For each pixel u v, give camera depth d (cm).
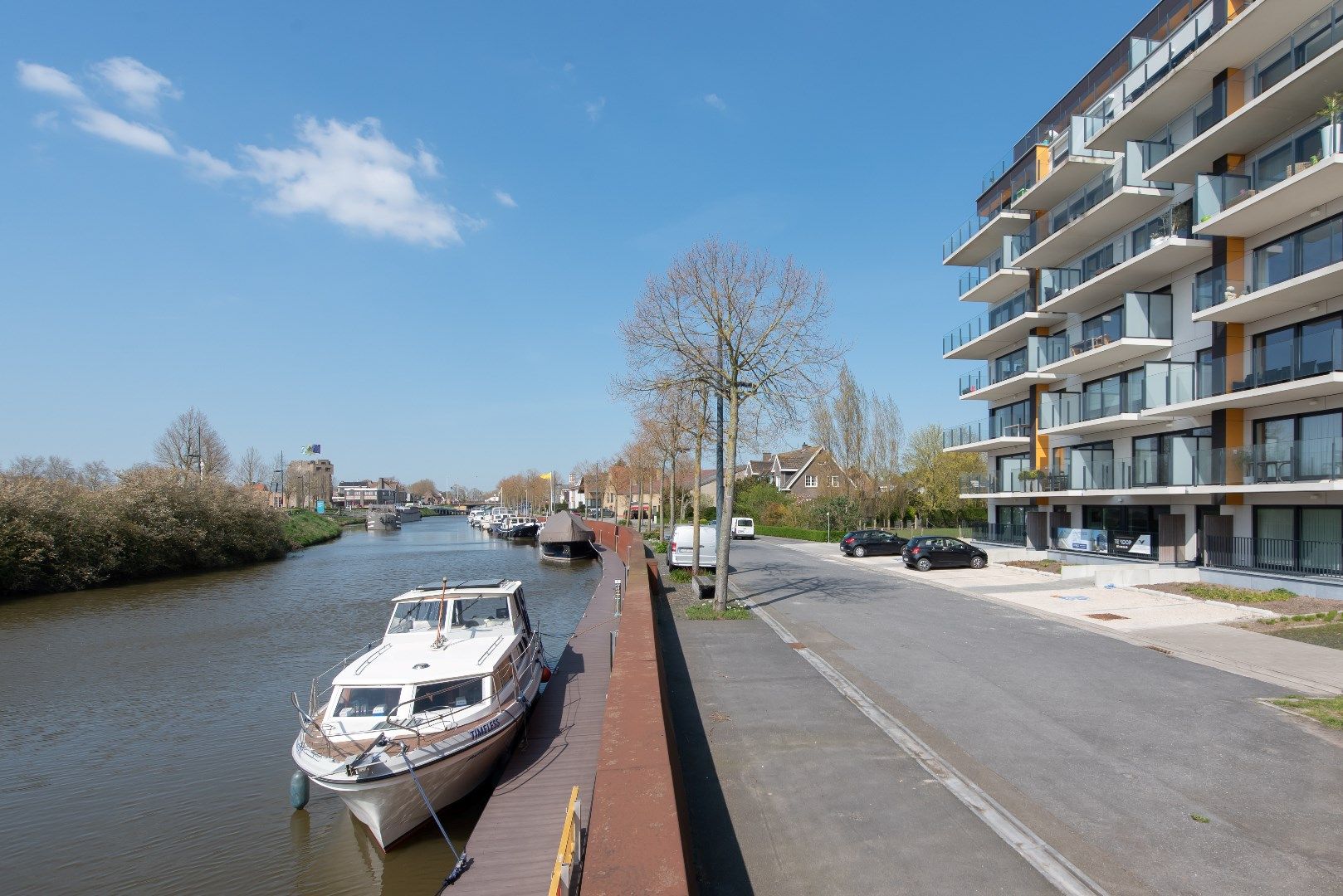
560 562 4716
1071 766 802
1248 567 2052
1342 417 1791
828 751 862
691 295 1838
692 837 652
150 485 3988
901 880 573
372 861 888
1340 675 1151
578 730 1183
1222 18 2055
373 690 989
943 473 5494
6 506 3072
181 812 1025
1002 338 3325
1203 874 574
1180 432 2288
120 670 1794
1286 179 1716
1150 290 2458
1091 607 1872
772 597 2150
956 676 1196
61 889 841
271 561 4900
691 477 6531
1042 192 2908
